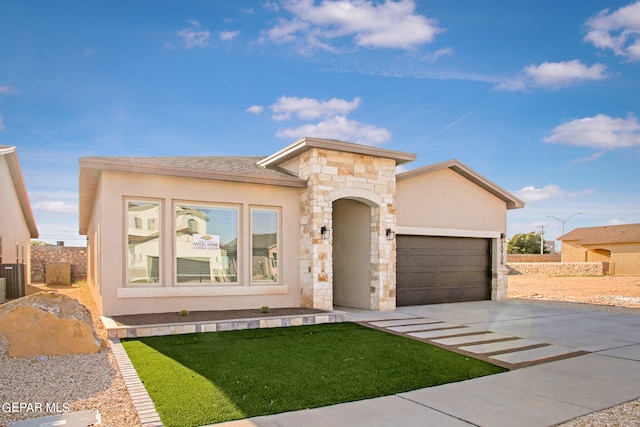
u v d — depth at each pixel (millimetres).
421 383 6410
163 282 11125
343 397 5719
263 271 12617
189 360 7203
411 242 15578
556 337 9914
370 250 14273
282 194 12961
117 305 10484
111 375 6461
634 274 38406
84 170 10719
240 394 5676
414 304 15477
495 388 6270
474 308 14805
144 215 11055
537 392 6109
